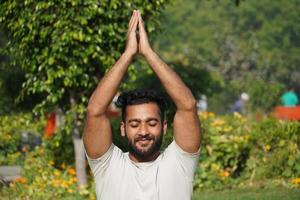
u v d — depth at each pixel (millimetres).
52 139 13844
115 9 11945
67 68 11867
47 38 11891
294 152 13508
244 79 46281
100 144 4973
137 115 4969
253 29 71500
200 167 12922
